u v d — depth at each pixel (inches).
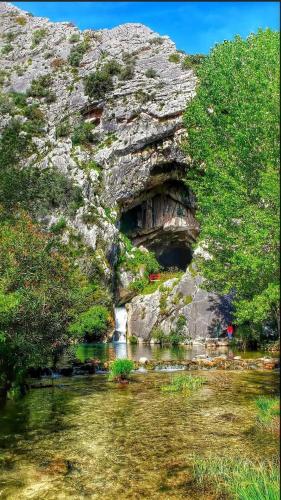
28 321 682.2
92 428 516.1
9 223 813.9
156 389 741.9
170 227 2598.4
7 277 650.2
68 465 405.1
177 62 2795.3
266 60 699.4
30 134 2427.4
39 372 883.4
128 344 1696.6
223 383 780.6
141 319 1788.9
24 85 3051.2
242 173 788.0
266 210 672.4
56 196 2057.1
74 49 3206.2
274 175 579.5
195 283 1707.7
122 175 2375.7
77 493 347.3
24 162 2229.3
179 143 2322.8
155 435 486.3
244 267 722.2
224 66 946.1
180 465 398.6
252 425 513.0
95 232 2048.5
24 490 354.3
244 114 711.7
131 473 384.2
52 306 729.6
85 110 2620.6
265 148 645.9
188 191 2498.8
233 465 388.5
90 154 2393.0
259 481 329.1
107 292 1961.1
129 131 2394.2
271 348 1360.7
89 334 1766.7
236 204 794.8
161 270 2388.0
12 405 631.2
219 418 548.1
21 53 3383.4
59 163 2245.3
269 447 434.9
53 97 2787.9
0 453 436.1
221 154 844.6
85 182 2207.2
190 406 613.6
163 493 342.6
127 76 2694.4
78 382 816.9
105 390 739.4
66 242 1979.6
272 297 660.1
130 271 2208.4
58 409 605.0
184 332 1657.2
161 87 2502.5
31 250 720.3
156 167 2444.6
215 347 1510.8
